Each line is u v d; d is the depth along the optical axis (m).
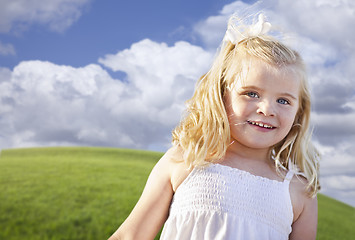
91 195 13.38
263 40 1.29
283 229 1.23
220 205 1.18
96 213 11.93
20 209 11.96
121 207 12.41
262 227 1.19
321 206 15.11
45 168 16.70
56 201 12.69
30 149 20.36
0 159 17.86
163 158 1.34
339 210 15.07
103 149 21.19
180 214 1.20
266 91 1.19
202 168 1.25
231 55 1.31
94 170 16.73
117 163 18.42
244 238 1.16
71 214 11.80
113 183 14.79
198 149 1.27
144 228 1.24
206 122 1.29
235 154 1.29
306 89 1.32
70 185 14.32
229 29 1.34
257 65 1.21
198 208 1.19
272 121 1.20
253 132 1.21
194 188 1.22
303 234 1.30
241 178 1.23
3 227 10.85
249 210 1.19
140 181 15.45
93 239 10.72
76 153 20.03
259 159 1.30
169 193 1.28
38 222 11.30
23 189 13.74
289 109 1.22
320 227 12.63
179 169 1.27
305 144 1.40
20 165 17.00
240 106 1.22
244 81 1.21
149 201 1.27
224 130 1.25
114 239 1.24
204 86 1.37
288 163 1.36
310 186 1.35
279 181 1.29
